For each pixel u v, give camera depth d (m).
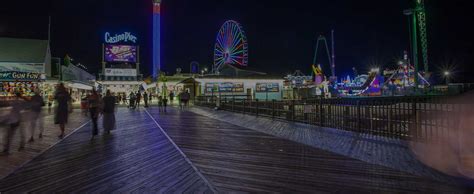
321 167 7.01
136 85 59.03
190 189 5.60
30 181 6.19
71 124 16.97
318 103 14.45
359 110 11.55
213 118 20.42
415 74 53.50
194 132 13.16
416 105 9.38
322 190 5.49
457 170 6.41
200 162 7.60
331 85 65.44
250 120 18.14
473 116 6.54
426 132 8.72
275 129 13.77
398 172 6.46
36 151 9.16
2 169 7.09
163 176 6.43
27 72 34.47
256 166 7.18
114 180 6.20
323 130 12.64
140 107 36.59
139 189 5.64
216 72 57.16
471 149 6.35
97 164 7.50
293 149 9.12
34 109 11.09
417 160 7.28
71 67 57.19
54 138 11.69
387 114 10.36
